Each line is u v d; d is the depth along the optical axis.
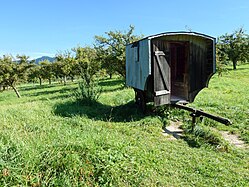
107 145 4.82
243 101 11.83
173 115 9.54
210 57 9.58
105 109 10.83
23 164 3.79
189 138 7.08
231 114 9.49
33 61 28.84
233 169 5.17
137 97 10.66
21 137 5.04
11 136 4.64
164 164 5.18
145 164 4.81
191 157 5.70
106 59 22.33
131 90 16.20
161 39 8.77
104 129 7.51
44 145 4.30
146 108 9.80
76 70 30.44
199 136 7.18
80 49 30.69
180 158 5.60
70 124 7.95
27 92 33.47
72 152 4.18
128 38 22.27
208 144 6.62
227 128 8.11
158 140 6.96
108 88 23.00
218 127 8.22
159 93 8.82
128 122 8.76
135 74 10.14
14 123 7.72
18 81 28.02
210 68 9.59
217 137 6.94
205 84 9.85
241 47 35.50
